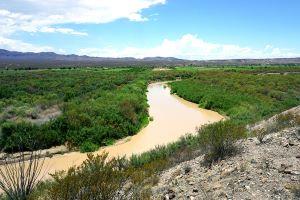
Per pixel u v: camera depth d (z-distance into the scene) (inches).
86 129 941.2
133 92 1807.3
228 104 1489.9
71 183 292.2
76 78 2741.1
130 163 621.3
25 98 1501.0
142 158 649.0
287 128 578.2
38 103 1332.4
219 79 2659.9
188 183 395.5
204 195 343.9
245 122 989.2
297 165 376.8
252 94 1755.7
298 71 4045.3
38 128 898.1
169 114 1406.3
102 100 1338.6
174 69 4884.4
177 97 2036.2
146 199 344.2
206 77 2972.4
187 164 487.8
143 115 1280.8
